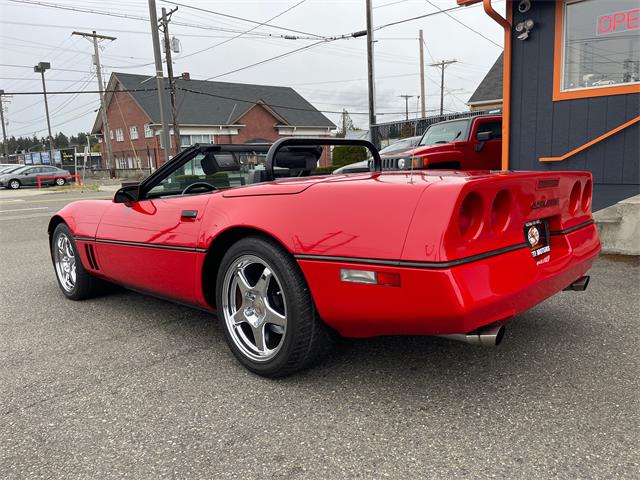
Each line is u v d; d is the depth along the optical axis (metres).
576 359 2.53
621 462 1.69
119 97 45.50
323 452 1.82
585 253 2.54
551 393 2.19
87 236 3.59
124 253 3.23
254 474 1.71
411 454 1.78
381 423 2.00
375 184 2.06
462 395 2.20
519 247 2.11
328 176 2.61
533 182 2.17
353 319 2.08
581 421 1.95
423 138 8.78
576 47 5.34
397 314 1.92
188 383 2.44
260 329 2.42
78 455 1.87
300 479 1.67
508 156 5.95
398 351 2.71
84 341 3.11
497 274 1.93
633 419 1.95
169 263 2.86
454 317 1.79
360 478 1.66
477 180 1.88
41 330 3.37
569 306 3.40
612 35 5.10
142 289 3.29
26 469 1.80
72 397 2.35
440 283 1.78
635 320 3.08
